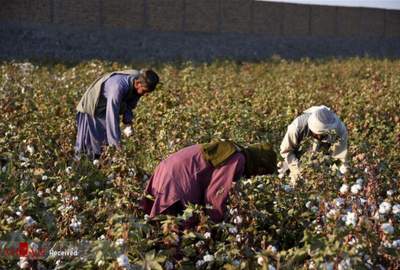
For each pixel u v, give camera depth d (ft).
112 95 77.10
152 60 392.27
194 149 55.72
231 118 104.47
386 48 563.48
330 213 50.14
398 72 256.52
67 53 385.09
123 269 41.91
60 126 93.40
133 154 81.05
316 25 533.96
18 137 82.12
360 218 47.78
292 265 46.34
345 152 71.10
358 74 258.37
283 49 498.69
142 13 446.60
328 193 55.83
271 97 142.92
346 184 59.52
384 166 69.15
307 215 56.18
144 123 97.81
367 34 563.89
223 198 53.52
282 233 56.90
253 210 55.47
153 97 118.52
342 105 134.21
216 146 54.44
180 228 53.11
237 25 492.54
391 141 96.89
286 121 111.65
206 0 475.31
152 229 50.11
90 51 396.78
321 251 41.91
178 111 99.30
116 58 400.47
